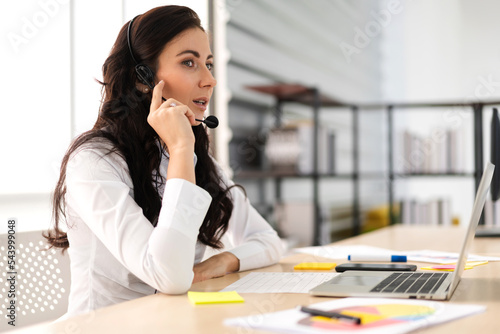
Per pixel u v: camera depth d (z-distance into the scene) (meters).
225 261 1.24
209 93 1.33
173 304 0.91
